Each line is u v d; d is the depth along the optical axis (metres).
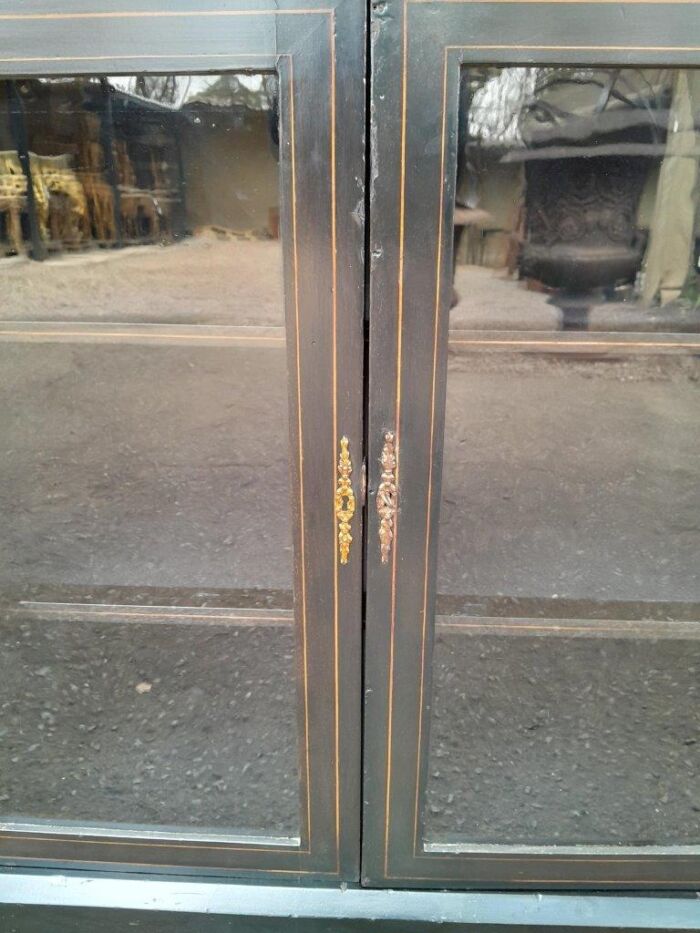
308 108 0.59
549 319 0.68
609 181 0.63
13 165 0.66
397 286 0.63
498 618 0.77
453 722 0.81
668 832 0.83
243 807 0.84
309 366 0.66
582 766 0.83
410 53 0.57
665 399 0.70
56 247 0.69
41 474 0.78
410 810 0.81
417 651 0.75
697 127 0.61
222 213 0.66
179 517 0.78
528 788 0.83
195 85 0.61
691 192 0.64
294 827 0.84
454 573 0.76
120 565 0.80
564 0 0.56
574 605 0.78
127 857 0.85
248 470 0.75
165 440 0.76
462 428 0.71
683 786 0.83
